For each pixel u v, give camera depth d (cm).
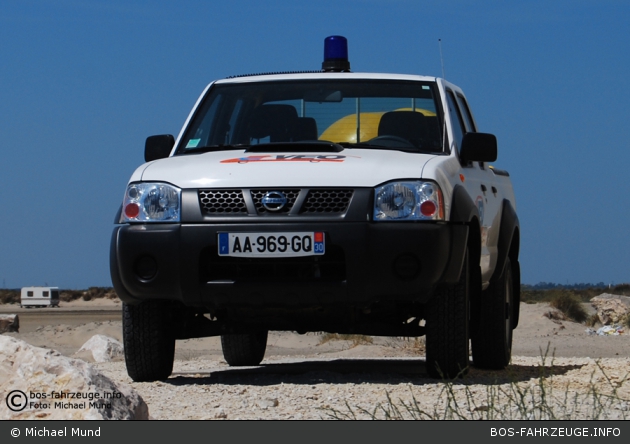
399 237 1884
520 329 6350
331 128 2270
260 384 2061
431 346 2019
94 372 1400
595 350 3947
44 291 19550
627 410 1633
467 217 2011
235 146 2236
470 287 2205
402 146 2202
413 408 1594
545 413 1545
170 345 2159
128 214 2005
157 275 1953
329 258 1928
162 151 2286
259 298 1928
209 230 1928
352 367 2789
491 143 2189
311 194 1922
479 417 1548
